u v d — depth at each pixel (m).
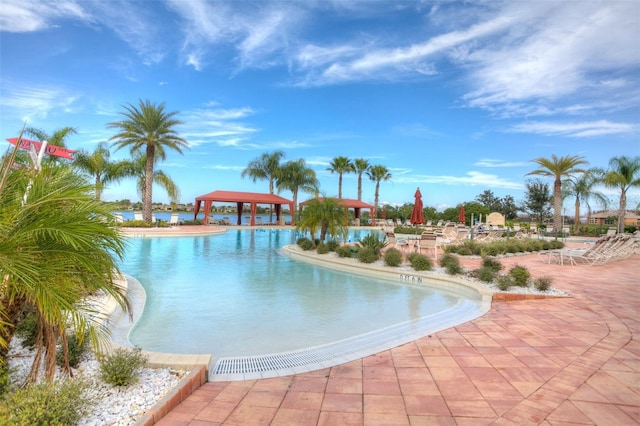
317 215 12.72
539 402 2.72
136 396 2.71
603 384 3.01
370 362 3.59
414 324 5.04
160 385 2.90
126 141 21.42
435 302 6.39
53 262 2.19
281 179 31.34
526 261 11.97
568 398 2.78
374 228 30.66
